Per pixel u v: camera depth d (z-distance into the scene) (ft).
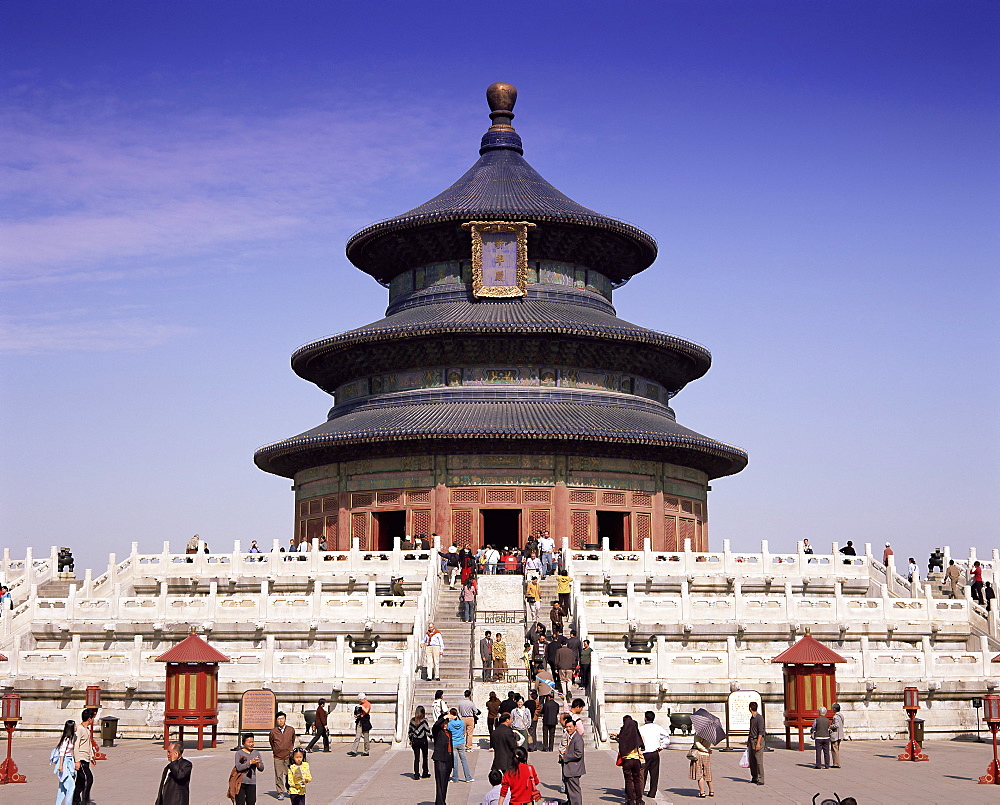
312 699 179.22
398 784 137.49
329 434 296.71
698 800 129.18
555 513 293.23
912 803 127.44
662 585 229.66
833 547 243.81
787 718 174.40
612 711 179.42
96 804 123.85
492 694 159.94
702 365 342.23
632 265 352.49
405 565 229.86
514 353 312.09
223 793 130.93
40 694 185.26
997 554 268.41
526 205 330.13
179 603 205.57
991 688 191.11
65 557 277.85
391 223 329.93
